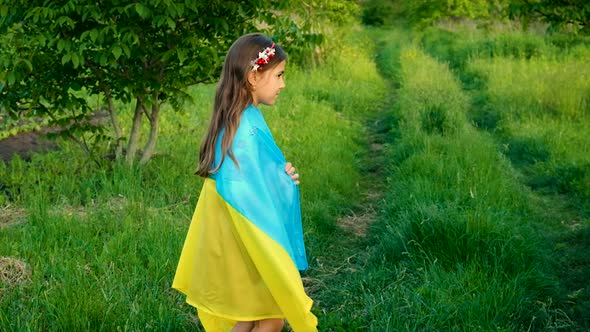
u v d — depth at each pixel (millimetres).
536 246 4781
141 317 3701
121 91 6531
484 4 24469
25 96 6184
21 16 5816
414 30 26734
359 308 4043
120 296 3920
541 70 13219
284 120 9594
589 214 5961
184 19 6219
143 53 6070
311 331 2939
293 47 6723
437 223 4652
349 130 9547
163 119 9109
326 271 4746
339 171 7055
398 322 3682
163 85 6457
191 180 6379
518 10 8859
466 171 6512
